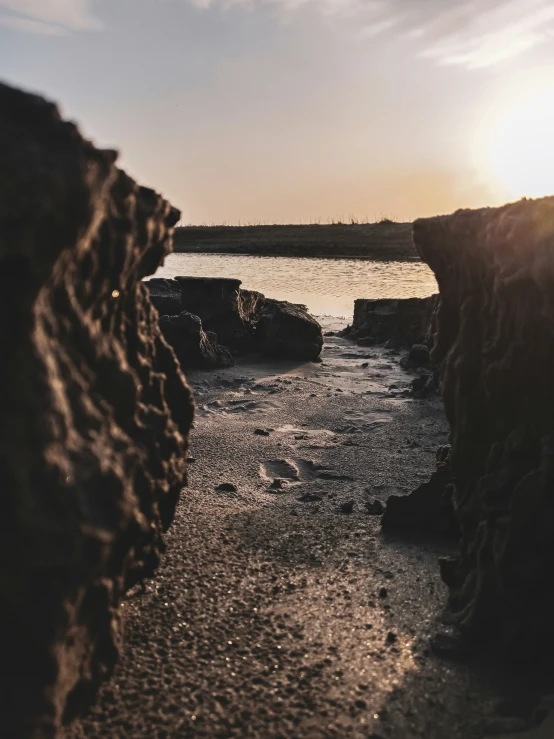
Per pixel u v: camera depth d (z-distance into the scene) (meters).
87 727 2.11
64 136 1.69
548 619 2.52
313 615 2.90
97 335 2.10
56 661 1.71
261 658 2.56
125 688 2.31
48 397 1.69
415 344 10.93
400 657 2.62
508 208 2.55
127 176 2.12
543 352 2.51
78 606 1.78
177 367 2.86
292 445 5.77
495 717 2.31
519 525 2.52
